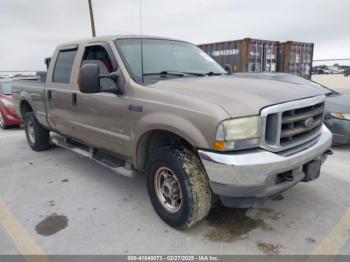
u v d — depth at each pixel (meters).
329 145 3.26
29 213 3.50
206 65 4.18
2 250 2.82
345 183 4.10
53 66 4.77
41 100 5.13
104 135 3.71
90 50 3.98
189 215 2.83
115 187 4.17
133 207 3.57
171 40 4.22
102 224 3.21
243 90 2.82
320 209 3.42
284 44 13.98
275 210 3.41
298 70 14.84
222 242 2.86
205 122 2.52
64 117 4.53
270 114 2.57
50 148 6.16
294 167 2.70
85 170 4.86
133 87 3.19
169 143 3.33
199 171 2.79
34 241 2.94
